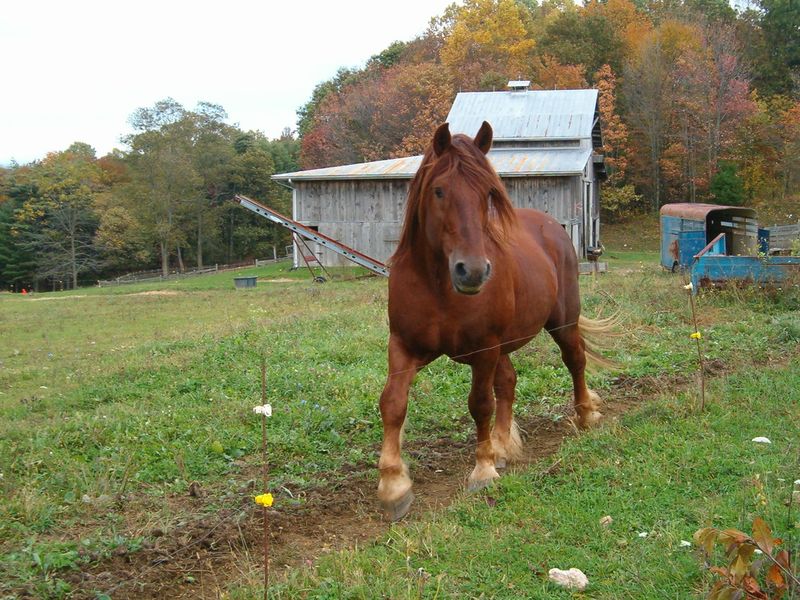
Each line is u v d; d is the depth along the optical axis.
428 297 4.73
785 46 55.78
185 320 17.16
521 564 3.85
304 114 80.56
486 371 5.04
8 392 9.59
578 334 6.54
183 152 60.56
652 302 12.67
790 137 46.59
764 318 11.02
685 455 5.14
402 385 4.85
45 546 4.26
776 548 3.41
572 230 28.78
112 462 5.89
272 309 17.28
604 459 5.29
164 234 59.00
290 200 70.44
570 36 56.44
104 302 24.02
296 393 7.80
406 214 4.77
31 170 66.44
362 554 4.05
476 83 50.28
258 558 4.17
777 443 5.39
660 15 62.75
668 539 3.93
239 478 5.59
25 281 65.44
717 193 45.12
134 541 4.32
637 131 50.50
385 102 51.75
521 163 29.45
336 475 5.50
